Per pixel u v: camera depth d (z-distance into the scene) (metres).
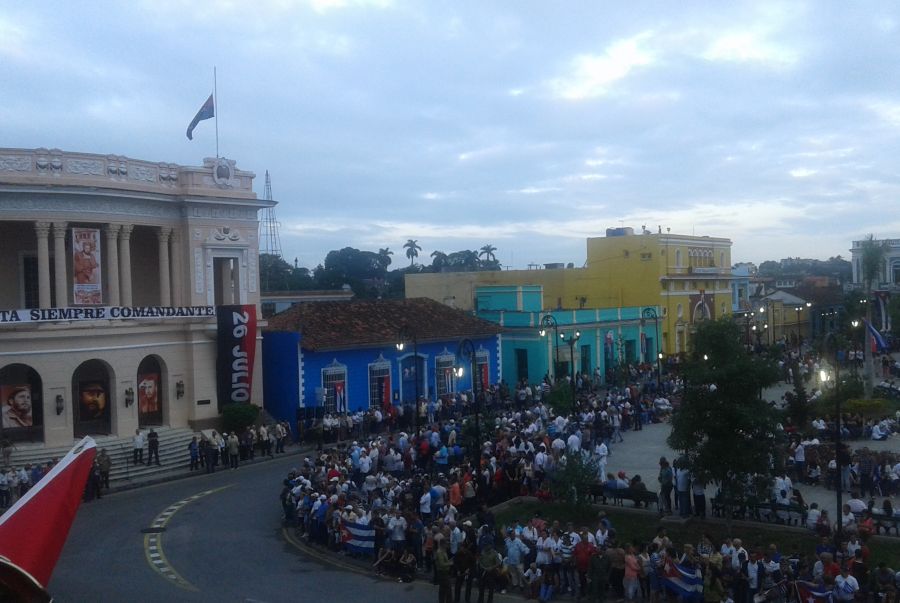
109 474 31.81
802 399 37.38
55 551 4.40
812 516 22.59
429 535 21.33
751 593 18.03
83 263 37.88
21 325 33.59
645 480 30.36
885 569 17.55
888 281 94.25
